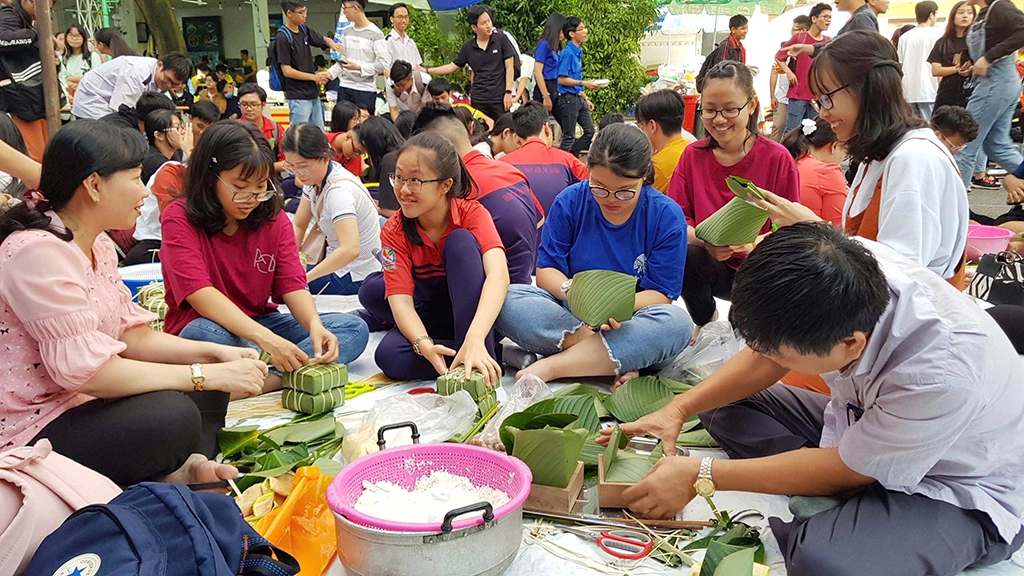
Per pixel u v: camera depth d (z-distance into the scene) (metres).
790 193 3.33
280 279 2.95
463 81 11.95
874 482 1.77
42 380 1.91
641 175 2.79
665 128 4.31
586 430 2.02
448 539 1.58
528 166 4.52
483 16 8.27
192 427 2.04
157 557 1.33
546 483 1.98
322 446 2.36
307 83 7.78
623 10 12.44
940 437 1.59
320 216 4.05
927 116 7.38
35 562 1.36
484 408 2.54
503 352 3.26
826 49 2.36
